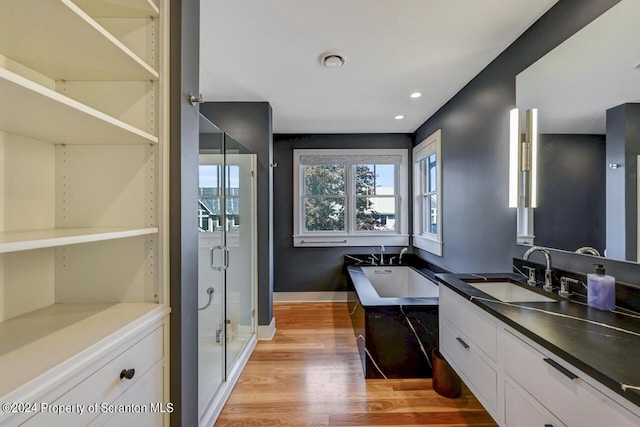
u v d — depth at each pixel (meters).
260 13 1.59
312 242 4.13
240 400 1.94
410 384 2.12
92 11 1.14
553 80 1.57
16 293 1.04
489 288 1.81
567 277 1.50
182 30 1.23
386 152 4.12
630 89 1.20
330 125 3.76
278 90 2.63
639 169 1.20
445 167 3.02
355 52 2.00
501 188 2.07
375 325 2.21
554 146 1.57
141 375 1.04
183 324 1.24
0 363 0.74
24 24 0.81
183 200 1.24
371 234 4.17
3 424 0.61
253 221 2.91
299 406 1.88
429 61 2.13
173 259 1.22
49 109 0.80
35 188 1.11
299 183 4.16
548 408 0.94
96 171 1.19
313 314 3.61
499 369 1.22
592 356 0.81
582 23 1.40
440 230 3.13
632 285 1.21
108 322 1.00
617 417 0.71
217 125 2.91
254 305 2.91
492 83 2.14
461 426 1.70
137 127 1.19
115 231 1.00
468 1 1.51
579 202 1.42
